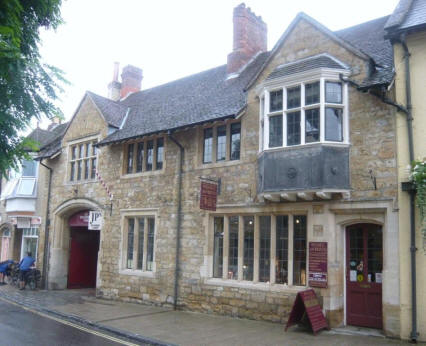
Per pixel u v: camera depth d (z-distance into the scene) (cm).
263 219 1122
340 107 986
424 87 899
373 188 923
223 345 826
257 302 1073
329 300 949
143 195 1420
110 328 988
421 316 830
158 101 1677
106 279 1487
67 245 1786
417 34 920
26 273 1734
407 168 873
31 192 1906
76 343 849
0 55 483
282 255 1071
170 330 964
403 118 907
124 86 2109
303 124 998
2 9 515
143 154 1465
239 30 1547
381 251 945
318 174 948
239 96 1276
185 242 1265
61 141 1839
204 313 1177
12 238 2066
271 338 873
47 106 600
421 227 849
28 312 1223
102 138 1611
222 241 1201
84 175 1689
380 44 1116
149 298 1332
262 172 1051
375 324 929
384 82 888
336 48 1021
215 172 1225
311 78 998
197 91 1560
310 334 903
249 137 1164
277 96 1065
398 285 862
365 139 952
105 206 1547
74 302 1399
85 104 1734
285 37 1120
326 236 976
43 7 619
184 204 1290
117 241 1477
